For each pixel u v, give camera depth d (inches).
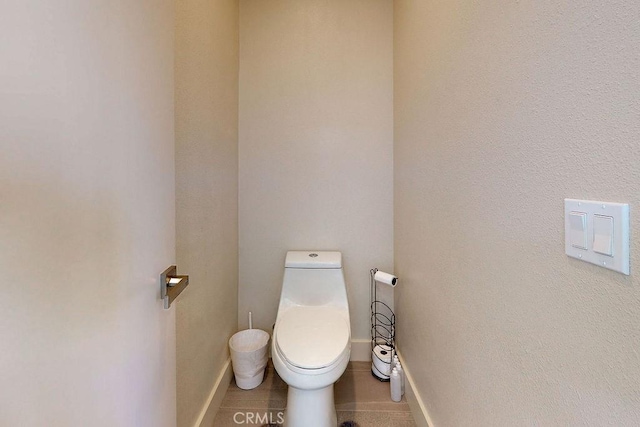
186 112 45.1
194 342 48.0
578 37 19.7
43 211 15.3
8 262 13.5
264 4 73.3
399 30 67.4
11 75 13.4
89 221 18.6
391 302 75.0
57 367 16.1
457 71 38.3
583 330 19.5
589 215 18.9
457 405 38.6
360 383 67.2
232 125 68.8
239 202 74.7
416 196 55.9
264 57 73.6
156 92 27.5
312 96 73.9
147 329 26.0
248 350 66.7
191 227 46.9
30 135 14.4
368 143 74.2
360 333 76.0
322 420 49.0
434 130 46.5
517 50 26.2
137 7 24.0
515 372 26.7
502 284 28.7
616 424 17.3
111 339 20.8
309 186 74.7
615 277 17.3
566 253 20.8
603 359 18.1
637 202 16.0
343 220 75.0
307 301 67.1
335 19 73.3
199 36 49.8
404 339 64.4
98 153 19.3
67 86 16.6
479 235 33.0
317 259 68.3
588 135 18.9
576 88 19.8
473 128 34.3
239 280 75.1
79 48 17.5
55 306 16.1
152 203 26.9
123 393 22.2
